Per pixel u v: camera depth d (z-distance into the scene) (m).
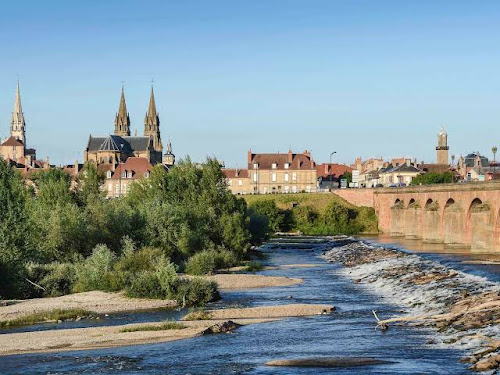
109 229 86.44
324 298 67.94
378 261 96.38
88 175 103.50
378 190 174.88
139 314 61.16
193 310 62.44
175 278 68.31
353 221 176.12
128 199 108.31
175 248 91.25
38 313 60.25
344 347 45.78
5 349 47.59
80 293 71.44
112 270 75.06
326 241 147.62
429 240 131.00
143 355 45.16
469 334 45.56
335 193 187.12
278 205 183.50
